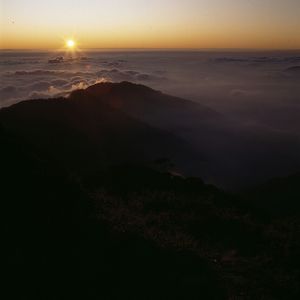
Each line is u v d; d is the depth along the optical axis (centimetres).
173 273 1128
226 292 1112
